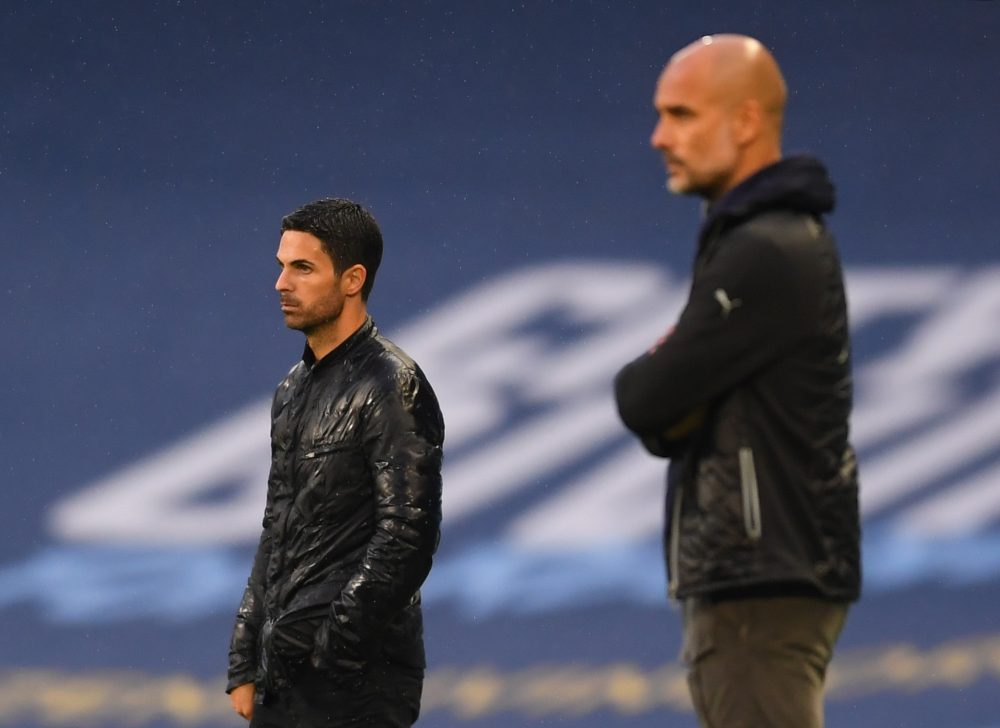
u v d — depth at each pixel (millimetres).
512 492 21438
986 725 20844
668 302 21938
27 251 21734
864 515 21609
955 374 21891
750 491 7590
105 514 21109
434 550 10703
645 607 21031
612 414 21656
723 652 7754
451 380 21781
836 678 21031
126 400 21453
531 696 20812
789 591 7633
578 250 22078
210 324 21797
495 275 22031
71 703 20547
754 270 7535
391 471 10562
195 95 22234
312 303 10875
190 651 20828
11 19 22156
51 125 22047
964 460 21688
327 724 10680
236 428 21531
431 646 20922
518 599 21109
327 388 10867
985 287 22078
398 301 21953
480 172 22219
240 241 22016
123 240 21891
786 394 7617
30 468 21109
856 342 22047
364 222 11078
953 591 21297
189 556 21109
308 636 10562
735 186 7844
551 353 21844
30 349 21438
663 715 20719
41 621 20719
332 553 10664
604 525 21312
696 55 7938
